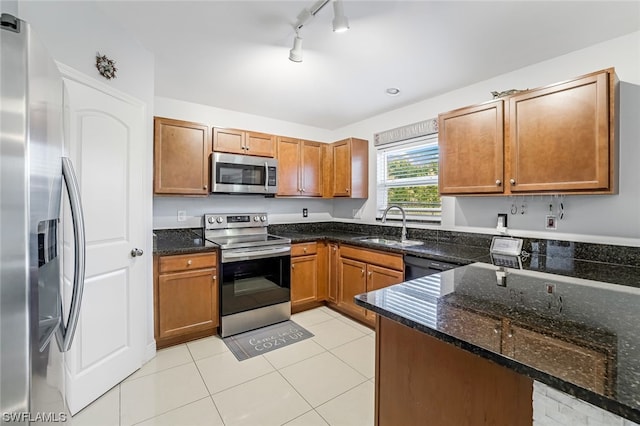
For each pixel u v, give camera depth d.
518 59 2.13
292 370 2.07
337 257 3.19
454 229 2.69
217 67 2.30
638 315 0.92
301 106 3.17
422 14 1.64
